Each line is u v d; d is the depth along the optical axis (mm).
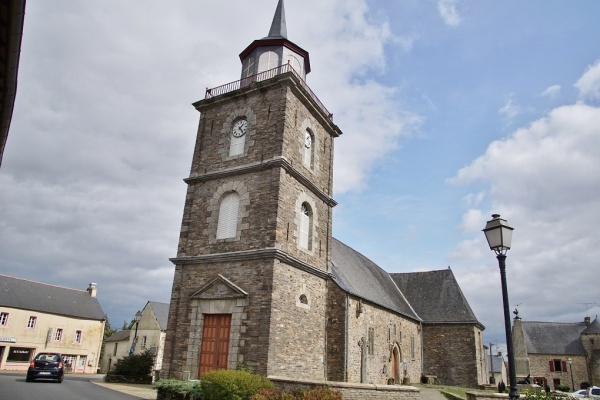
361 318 21031
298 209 18219
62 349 43531
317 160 20500
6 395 14531
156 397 15531
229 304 16188
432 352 30984
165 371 16625
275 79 18484
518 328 28172
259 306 15594
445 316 31703
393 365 25516
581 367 46719
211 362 15992
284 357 15727
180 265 17953
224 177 18500
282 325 15875
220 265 17062
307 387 13359
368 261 33156
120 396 15883
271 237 16328
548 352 48406
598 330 47156
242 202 17594
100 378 29078
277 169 17188
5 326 39312
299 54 21203
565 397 9586
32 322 41469
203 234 18031
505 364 52281
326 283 19719
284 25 22422
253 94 19203
